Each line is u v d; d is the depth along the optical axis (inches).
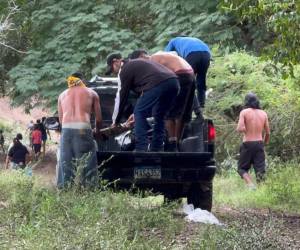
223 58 1572.3
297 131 1421.0
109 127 831.1
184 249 569.6
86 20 1929.1
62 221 563.8
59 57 1972.2
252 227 590.9
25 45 2305.6
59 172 770.2
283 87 1456.7
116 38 1921.8
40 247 504.4
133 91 807.1
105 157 777.6
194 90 811.4
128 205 674.8
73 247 500.1
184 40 899.4
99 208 633.6
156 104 766.5
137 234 569.9
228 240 553.9
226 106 1505.9
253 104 1159.6
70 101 778.8
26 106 2103.8
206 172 791.1
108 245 509.0
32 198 673.6
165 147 824.3
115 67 824.9
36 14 2014.0
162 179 791.1
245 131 1151.6
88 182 741.9
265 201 992.9
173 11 1863.9
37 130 2416.3
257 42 1771.7
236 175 1331.2
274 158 1353.3
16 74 1975.9
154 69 768.9
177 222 673.6
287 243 625.0
